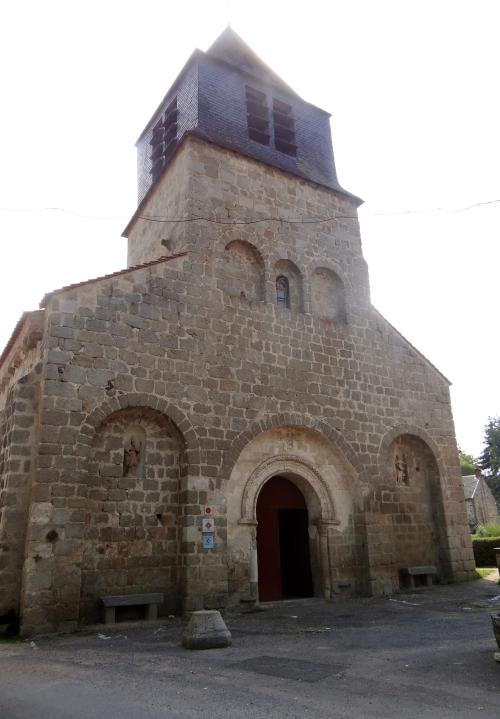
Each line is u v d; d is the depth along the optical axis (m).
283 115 21.39
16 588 11.61
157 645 9.97
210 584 13.51
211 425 14.73
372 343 19.20
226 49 22.16
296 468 16.58
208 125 18.61
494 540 26.61
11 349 16.12
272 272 17.73
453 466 20.12
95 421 12.96
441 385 20.86
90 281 13.92
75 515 12.12
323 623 12.09
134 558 13.14
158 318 14.69
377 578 16.62
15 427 12.40
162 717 5.66
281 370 16.59
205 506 13.98
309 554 16.81
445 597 15.78
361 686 6.80
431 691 6.51
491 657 8.12
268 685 6.91
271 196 18.70
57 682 7.30
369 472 17.62
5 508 11.87
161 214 18.92
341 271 19.52
